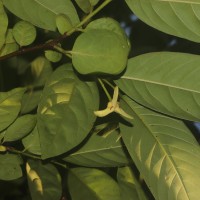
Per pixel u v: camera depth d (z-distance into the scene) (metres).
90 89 0.80
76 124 0.79
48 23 0.82
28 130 0.82
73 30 0.78
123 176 0.86
